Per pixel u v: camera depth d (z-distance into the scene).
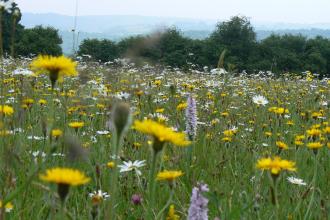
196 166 4.14
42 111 5.98
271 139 5.74
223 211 2.96
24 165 3.33
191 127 4.48
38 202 2.91
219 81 11.05
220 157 4.72
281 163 2.55
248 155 4.83
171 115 6.46
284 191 3.47
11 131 3.95
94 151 4.41
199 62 46.44
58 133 3.65
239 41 55.44
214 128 6.12
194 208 2.30
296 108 8.18
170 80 11.74
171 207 2.81
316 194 3.70
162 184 3.62
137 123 1.94
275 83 13.64
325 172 4.42
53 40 36.25
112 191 1.83
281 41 57.56
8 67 11.06
